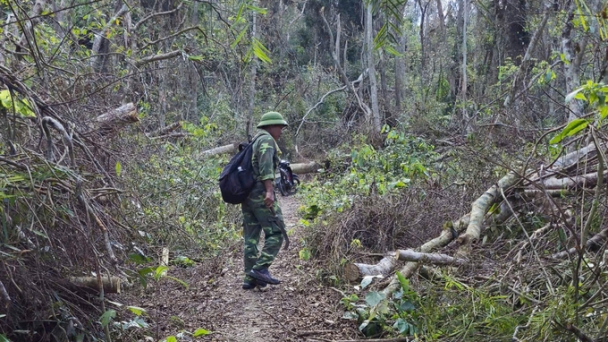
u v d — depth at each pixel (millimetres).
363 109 20328
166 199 7496
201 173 9336
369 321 4406
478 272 4922
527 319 3959
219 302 5246
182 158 9391
